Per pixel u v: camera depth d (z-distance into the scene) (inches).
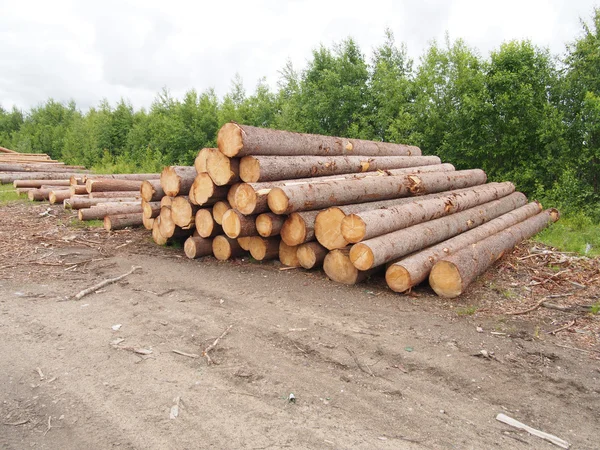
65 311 206.7
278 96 897.5
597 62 463.8
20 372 151.8
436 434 122.4
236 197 263.0
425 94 560.4
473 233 289.1
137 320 197.6
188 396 139.0
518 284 250.2
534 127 468.1
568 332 190.2
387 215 249.6
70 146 1182.9
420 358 164.4
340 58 741.9
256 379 149.5
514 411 134.0
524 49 476.1
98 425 124.5
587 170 456.8
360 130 672.4
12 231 371.2
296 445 117.0
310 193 259.4
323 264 263.9
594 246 333.1
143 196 339.3
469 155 503.5
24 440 118.0
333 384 146.9
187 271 276.5
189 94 896.3
